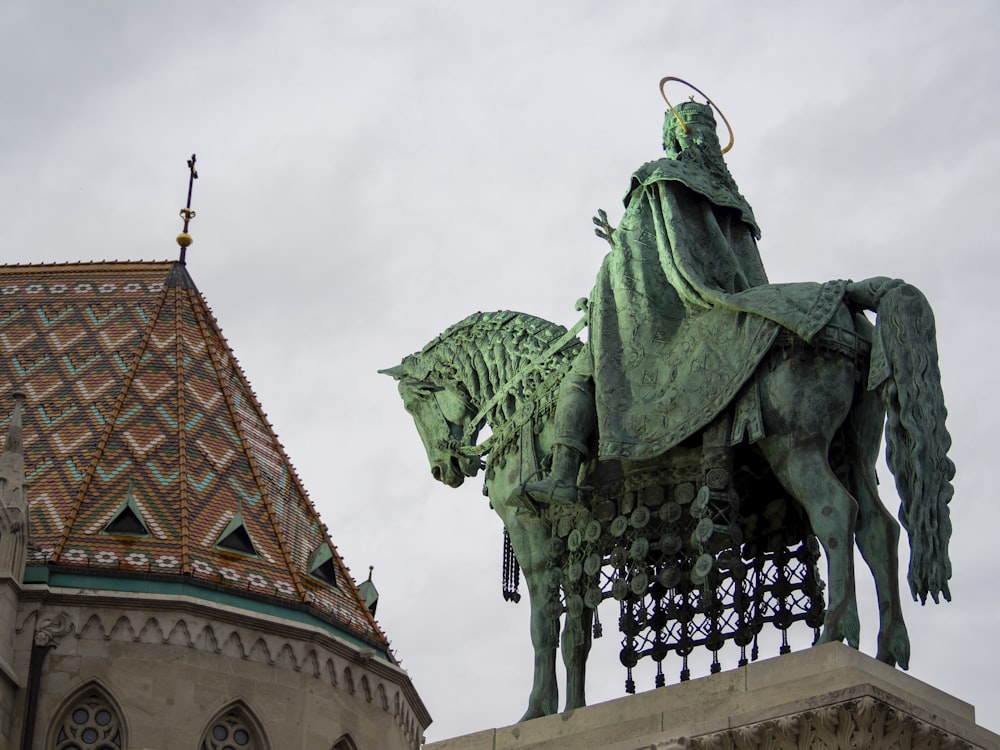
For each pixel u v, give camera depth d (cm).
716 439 1853
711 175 2061
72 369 4497
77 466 4194
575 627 1934
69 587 3891
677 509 1892
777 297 1862
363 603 4322
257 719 3906
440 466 2173
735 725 1680
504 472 2053
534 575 1988
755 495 1936
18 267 4875
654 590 1930
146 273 4847
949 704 1725
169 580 3944
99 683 3825
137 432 4297
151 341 4569
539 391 2044
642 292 1972
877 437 1861
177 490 4162
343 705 4069
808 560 1905
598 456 1952
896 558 1817
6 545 3850
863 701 1611
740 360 1858
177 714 3834
